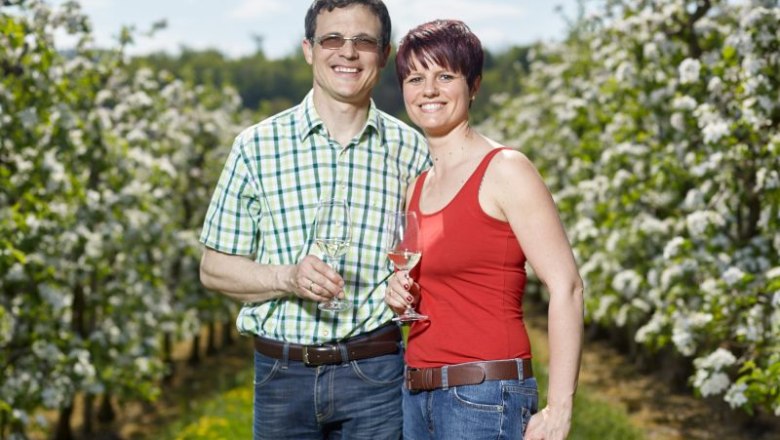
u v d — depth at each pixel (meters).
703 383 7.91
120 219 12.12
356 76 3.50
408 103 3.32
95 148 11.56
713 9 9.27
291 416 3.64
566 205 16.42
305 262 3.26
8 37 8.09
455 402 3.17
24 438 9.70
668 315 9.70
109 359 12.62
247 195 3.64
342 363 3.58
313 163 3.60
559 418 3.03
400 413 3.66
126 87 14.61
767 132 7.64
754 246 8.28
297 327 3.56
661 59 9.70
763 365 7.62
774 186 7.50
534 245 3.11
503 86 60.22
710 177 8.59
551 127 19.03
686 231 10.48
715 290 8.02
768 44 7.46
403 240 3.16
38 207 8.85
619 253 11.75
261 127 3.64
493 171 3.15
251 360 22.02
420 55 3.23
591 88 14.00
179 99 19.05
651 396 14.09
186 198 19.02
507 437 3.12
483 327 3.16
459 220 3.17
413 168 3.77
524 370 3.17
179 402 17.00
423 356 3.26
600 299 13.02
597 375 16.16
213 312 19.59
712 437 11.37
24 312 9.23
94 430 15.14
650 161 10.52
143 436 14.60
